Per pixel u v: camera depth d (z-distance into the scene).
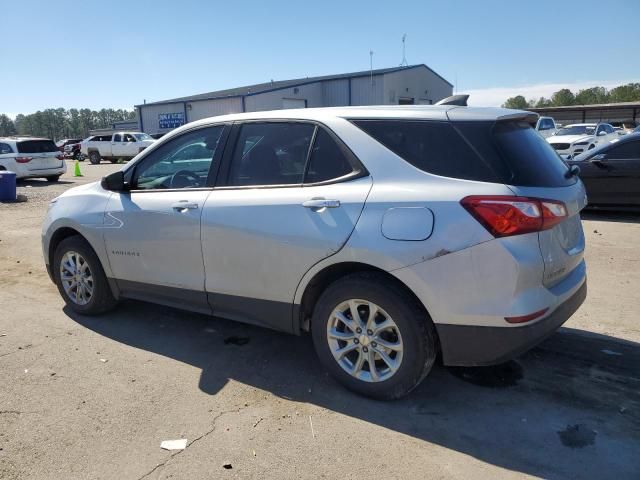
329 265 3.26
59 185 18.52
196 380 3.63
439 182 2.99
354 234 3.12
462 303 2.90
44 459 2.77
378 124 3.29
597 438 2.93
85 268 4.76
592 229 8.55
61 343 4.28
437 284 2.93
